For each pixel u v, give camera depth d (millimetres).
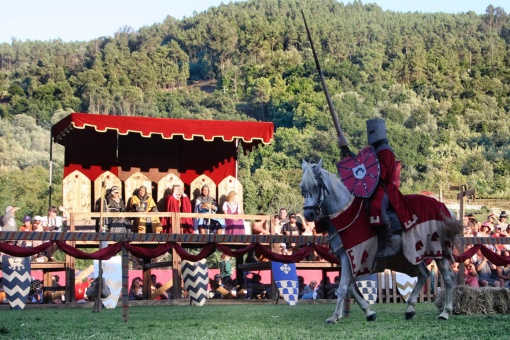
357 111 150500
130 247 13562
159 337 10508
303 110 148375
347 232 12070
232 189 21719
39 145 132625
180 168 21906
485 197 106062
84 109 176250
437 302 14812
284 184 98750
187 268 18328
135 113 178500
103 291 16406
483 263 20312
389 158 12273
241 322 12898
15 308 16828
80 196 20594
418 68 189125
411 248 12211
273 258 15672
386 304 18312
